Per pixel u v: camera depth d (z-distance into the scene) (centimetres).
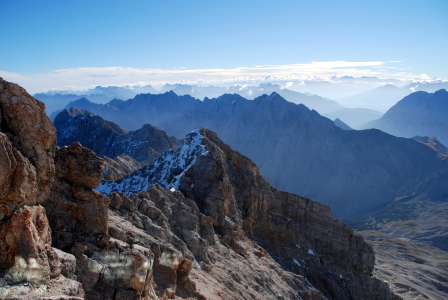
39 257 2570
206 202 7156
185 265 4291
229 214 7731
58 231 3123
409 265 16888
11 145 2686
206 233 6178
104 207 3334
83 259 3033
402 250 19838
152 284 3684
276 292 6169
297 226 9519
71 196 3278
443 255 19438
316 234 9506
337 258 9400
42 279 2534
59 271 2711
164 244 4294
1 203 2572
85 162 3334
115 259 3169
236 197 8775
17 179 2617
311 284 8262
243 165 9631
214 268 5444
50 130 2991
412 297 12431
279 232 9169
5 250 2523
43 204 3127
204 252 5497
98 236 3241
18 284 2452
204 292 4347
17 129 2872
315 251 9269
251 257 7150
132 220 4650
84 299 2703
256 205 9050
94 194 3328
